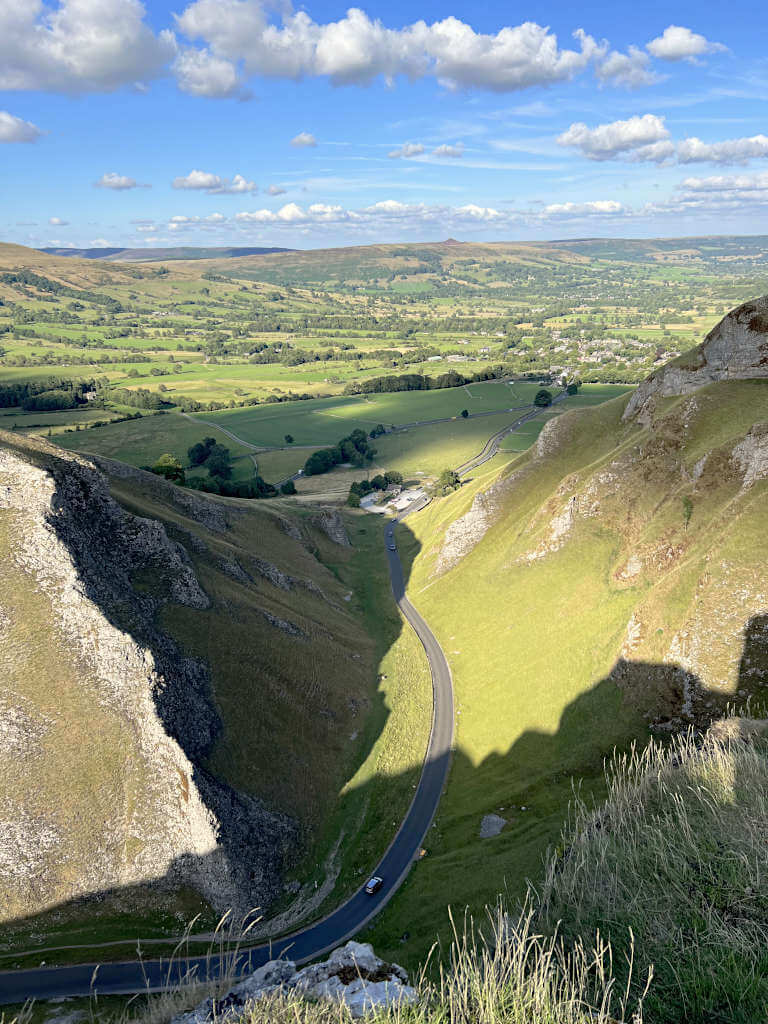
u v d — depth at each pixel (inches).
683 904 607.5
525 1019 442.3
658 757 1063.0
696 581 2588.6
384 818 2476.6
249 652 2918.3
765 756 856.3
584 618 3147.1
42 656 2234.3
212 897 2020.2
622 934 592.7
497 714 2965.1
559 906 679.1
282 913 2062.0
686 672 2393.0
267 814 2314.2
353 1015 542.3
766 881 593.3
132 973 1759.4
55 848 1985.7
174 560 2997.0
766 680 2219.5
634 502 3511.3
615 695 2605.8
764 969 508.7
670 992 515.8
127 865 2020.2
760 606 2343.8
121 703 2222.0
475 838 2247.8
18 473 2596.0
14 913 1881.2
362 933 1932.8
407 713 3122.5
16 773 2050.9
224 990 831.1
